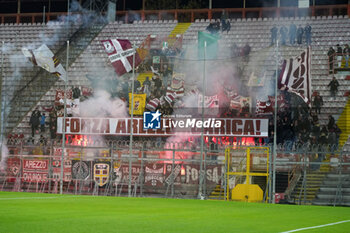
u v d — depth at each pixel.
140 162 52.00
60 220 26.23
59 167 50.88
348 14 89.50
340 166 46.25
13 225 23.92
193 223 26.30
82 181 50.09
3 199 39.88
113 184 49.78
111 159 49.03
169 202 40.34
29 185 51.75
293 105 65.19
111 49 62.12
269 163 45.66
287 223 27.42
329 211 36.12
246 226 25.59
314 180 50.47
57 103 67.31
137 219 27.55
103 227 23.86
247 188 45.28
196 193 47.25
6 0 110.81
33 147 54.47
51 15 103.19
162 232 22.66
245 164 49.66
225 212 32.91
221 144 59.53
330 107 69.81
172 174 47.66
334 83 69.88
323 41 82.69
